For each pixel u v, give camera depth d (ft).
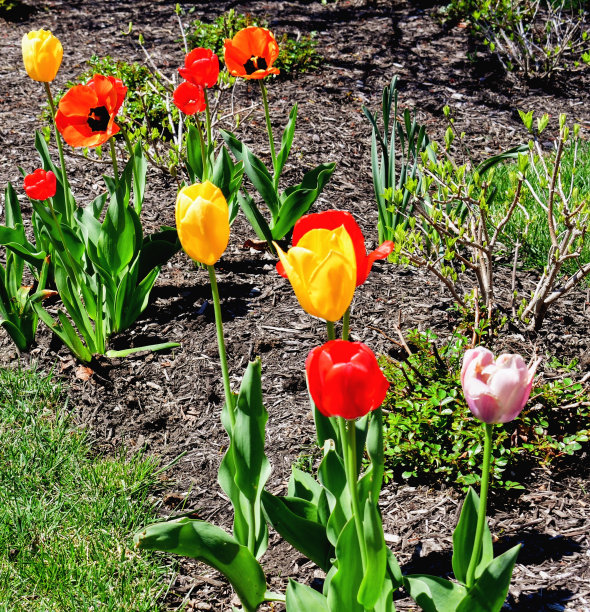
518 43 16.44
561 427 7.88
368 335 8.67
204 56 8.76
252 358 8.57
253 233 10.46
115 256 8.49
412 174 9.48
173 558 7.50
